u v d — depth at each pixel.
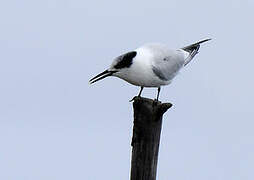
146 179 10.43
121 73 11.95
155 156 10.44
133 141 10.43
